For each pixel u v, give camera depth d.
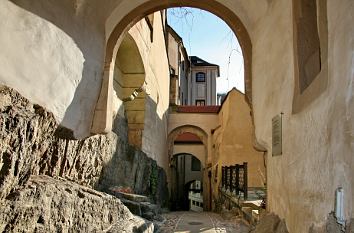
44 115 2.79
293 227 2.32
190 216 9.28
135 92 8.23
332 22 1.65
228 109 11.94
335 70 1.60
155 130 10.81
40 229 2.79
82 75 3.33
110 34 3.87
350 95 1.41
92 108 3.65
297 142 2.26
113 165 6.61
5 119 2.27
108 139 6.20
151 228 5.44
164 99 13.58
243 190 7.89
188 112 16.02
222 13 3.83
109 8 3.61
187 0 3.83
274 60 2.93
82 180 4.96
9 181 2.41
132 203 6.05
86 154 4.94
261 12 3.33
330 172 1.65
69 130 3.26
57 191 3.13
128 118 8.78
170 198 16.64
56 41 2.87
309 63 2.29
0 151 2.27
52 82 2.86
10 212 2.42
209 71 34.81
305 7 2.37
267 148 3.29
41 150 3.12
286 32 2.61
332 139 1.63
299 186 2.20
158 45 11.10
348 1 1.45
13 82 2.37
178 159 24.95
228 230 6.58
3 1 2.25
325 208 1.71
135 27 7.11
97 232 3.89
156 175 10.81
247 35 3.77
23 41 2.47
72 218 3.34
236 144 11.60
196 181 33.31
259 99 3.43
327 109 1.71
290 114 2.45
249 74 3.74
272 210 3.01
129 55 7.77
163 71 13.02
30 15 2.53
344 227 1.46
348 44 1.43
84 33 3.32
